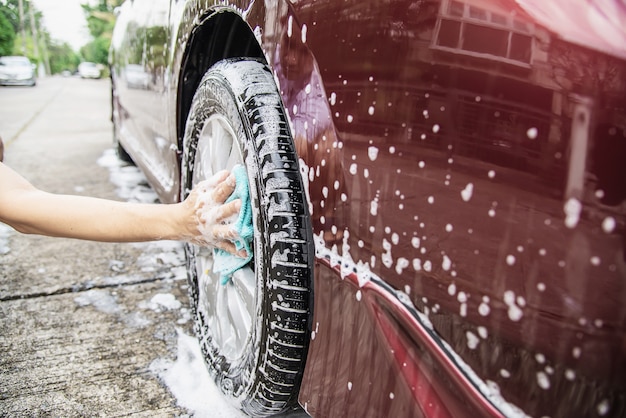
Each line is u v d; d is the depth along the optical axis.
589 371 0.48
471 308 0.57
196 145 1.41
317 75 0.80
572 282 0.49
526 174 0.51
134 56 2.41
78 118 7.57
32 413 1.29
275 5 0.92
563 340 0.50
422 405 0.63
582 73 0.48
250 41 1.39
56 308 1.82
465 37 0.56
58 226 1.02
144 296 1.92
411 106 0.62
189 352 1.56
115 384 1.41
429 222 0.61
